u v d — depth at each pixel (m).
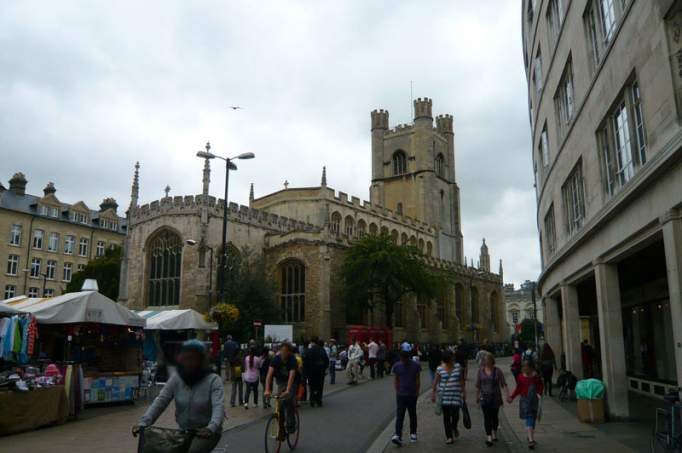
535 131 28.53
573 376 19.64
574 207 19.50
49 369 16.17
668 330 18.42
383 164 93.25
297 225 59.59
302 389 11.99
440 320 65.00
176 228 49.84
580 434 12.69
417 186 88.25
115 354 21.48
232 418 16.08
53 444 12.05
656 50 10.71
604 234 14.60
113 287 62.50
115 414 16.98
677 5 9.94
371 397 21.59
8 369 18.16
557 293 25.23
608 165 15.01
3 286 69.62
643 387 20.72
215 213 49.91
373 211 74.38
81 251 79.81
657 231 10.94
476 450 11.27
